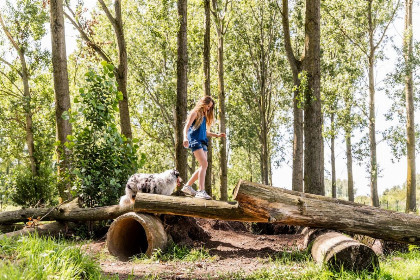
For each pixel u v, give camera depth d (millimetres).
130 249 8055
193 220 8602
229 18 23719
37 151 25000
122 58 16766
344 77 26906
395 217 6762
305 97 11664
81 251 5465
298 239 8750
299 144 22938
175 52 26578
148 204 7340
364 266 5848
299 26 27938
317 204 6629
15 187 19188
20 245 5219
